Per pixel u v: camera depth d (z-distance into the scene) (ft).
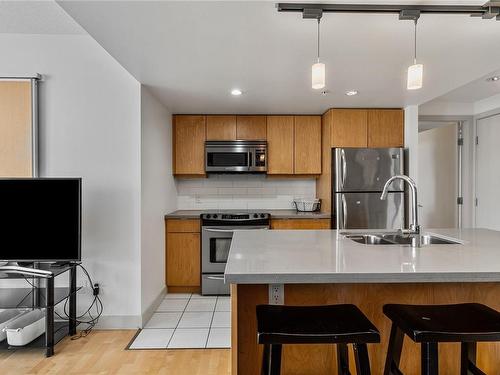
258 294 5.75
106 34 6.71
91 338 9.08
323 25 6.31
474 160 15.35
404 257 5.26
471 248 6.03
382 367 5.83
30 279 9.53
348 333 4.16
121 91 9.68
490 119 14.42
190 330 9.61
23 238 8.32
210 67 8.53
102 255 9.67
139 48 7.39
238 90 10.57
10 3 7.74
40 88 9.51
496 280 4.42
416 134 12.51
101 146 9.64
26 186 8.33
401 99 11.68
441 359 5.90
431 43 7.11
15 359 7.98
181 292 12.95
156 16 5.99
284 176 14.43
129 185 9.69
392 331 5.11
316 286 5.76
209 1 5.51
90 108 9.61
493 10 5.67
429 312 4.85
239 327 5.73
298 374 5.82
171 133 13.61
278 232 8.18
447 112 15.39
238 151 13.69
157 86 10.08
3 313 9.38
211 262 12.64
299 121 13.94
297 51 7.53
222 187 14.97
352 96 11.29
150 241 10.65
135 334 9.34
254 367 5.74
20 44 9.48
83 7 5.68
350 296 5.79
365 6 5.65
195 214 12.98
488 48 7.38
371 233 7.95
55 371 7.48
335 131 12.76
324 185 13.64
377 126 12.83
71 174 9.59
